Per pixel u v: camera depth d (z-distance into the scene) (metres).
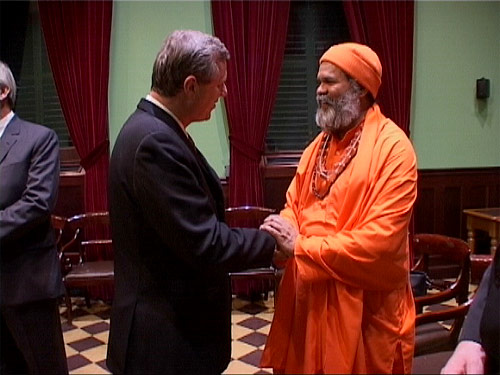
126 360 1.57
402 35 4.59
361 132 1.64
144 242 1.54
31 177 2.14
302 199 1.75
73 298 4.57
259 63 4.41
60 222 3.99
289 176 4.67
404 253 1.57
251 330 3.78
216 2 4.35
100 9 4.31
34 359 2.27
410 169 1.57
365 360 1.61
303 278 1.57
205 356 1.61
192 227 1.45
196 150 1.61
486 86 4.84
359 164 1.59
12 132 2.20
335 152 1.69
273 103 4.50
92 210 4.45
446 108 4.86
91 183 4.45
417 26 4.73
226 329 1.69
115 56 4.46
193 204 1.47
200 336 1.61
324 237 1.58
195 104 1.55
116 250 1.61
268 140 4.76
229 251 1.50
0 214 2.09
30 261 2.20
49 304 2.28
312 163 1.76
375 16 4.54
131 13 4.44
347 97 1.62
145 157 1.45
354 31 4.54
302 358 1.67
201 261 1.47
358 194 1.57
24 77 4.59
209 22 4.50
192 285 1.59
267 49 4.41
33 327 2.25
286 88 4.73
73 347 3.50
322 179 1.68
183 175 1.47
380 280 1.55
